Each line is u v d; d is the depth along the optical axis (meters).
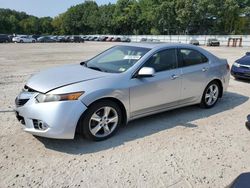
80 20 108.25
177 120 5.34
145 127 4.94
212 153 4.03
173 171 3.52
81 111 3.96
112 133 4.45
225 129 4.95
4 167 3.52
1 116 5.34
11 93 7.29
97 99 4.11
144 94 4.69
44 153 3.90
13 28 102.81
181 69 5.32
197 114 5.73
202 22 66.19
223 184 3.28
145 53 4.90
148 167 3.60
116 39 73.94
